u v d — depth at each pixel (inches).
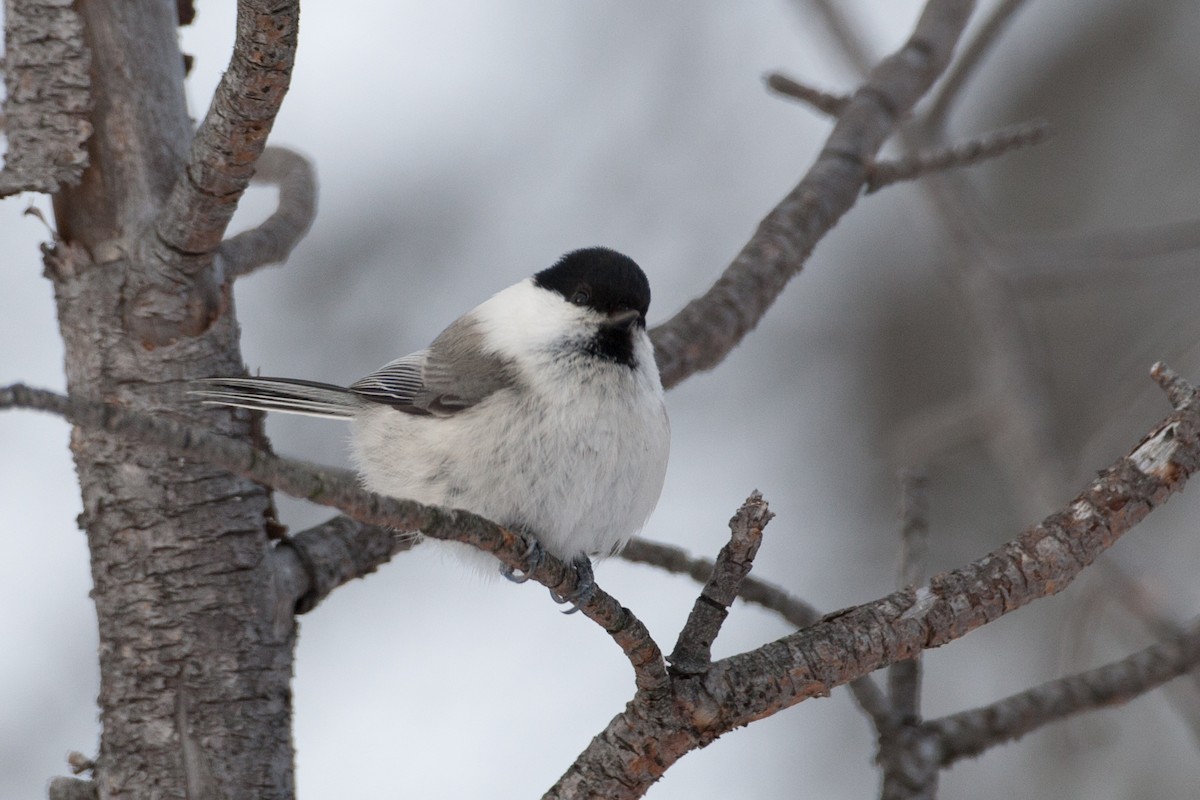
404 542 276.2
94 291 244.8
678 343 325.7
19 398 144.6
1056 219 622.8
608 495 276.2
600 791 212.5
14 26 242.1
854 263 632.4
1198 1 628.7
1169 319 565.6
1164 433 210.1
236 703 240.2
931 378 599.8
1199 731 352.5
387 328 554.3
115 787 236.2
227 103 214.4
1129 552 376.5
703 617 207.6
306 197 294.2
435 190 584.4
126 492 241.0
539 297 288.2
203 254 241.1
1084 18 643.5
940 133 467.5
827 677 210.4
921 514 288.7
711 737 210.1
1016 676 521.0
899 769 274.5
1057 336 595.8
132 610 240.2
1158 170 617.9
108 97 243.0
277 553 256.5
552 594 294.4
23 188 239.0
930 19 404.8
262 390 255.4
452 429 276.2
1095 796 461.4
